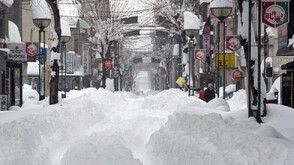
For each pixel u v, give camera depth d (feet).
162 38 306.96
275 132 37.06
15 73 138.51
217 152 33.19
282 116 49.21
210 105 66.23
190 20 122.62
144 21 234.99
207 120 41.73
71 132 55.62
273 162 28.81
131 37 307.37
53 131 50.16
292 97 101.30
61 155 45.03
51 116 54.44
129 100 161.99
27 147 38.04
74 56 308.40
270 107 51.85
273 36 140.77
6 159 32.73
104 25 237.45
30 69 221.87
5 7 123.44
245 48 50.67
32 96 160.15
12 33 147.23
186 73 151.94
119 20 238.89
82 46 358.23
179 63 185.06
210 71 256.11
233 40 101.19
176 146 38.55
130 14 239.50
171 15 189.37
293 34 90.74
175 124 45.57
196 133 40.19
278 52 102.37
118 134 52.49
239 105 118.83
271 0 51.08
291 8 90.33
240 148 31.99
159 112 86.43
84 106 69.87
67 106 69.82
